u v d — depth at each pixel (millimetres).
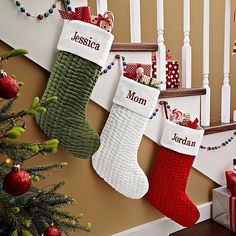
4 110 751
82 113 1103
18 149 640
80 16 1097
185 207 1387
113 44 1208
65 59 1084
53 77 1094
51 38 1113
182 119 1411
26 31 1070
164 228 1525
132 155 1251
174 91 1385
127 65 1259
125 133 1231
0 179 713
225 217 1565
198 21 2088
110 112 1265
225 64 1633
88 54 1066
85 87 1079
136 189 1277
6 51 1078
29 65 1125
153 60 1411
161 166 1391
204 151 1578
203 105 1568
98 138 1137
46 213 821
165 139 1377
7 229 760
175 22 2055
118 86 1240
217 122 1676
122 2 1893
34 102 673
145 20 1958
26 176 645
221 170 1659
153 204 1416
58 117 1084
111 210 1381
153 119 1390
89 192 1313
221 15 2094
